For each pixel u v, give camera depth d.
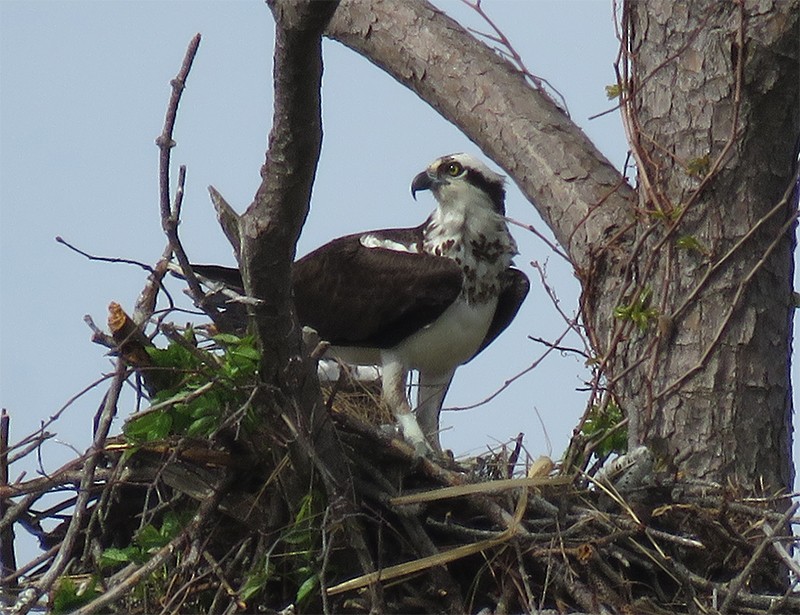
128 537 11.83
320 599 11.12
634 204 13.05
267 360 10.74
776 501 12.16
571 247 13.54
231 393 10.87
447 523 11.43
